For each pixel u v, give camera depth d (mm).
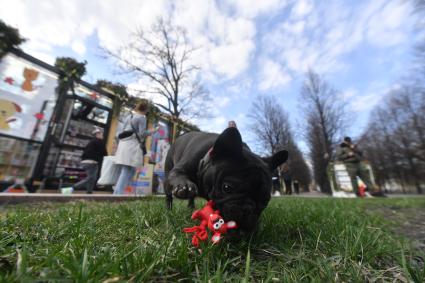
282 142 35281
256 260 1458
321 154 29969
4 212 2994
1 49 6750
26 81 7383
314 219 2635
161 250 1269
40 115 7621
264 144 34844
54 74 8008
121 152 5215
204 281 1009
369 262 1456
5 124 6953
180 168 2186
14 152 7086
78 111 8758
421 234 2461
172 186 1976
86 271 917
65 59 8273
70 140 8422
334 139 29047
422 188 43312
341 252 1545
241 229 1579
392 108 37188
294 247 1741
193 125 17359
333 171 12570
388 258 1606
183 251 1238
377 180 41562
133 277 965
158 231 1836
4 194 3965
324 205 4367
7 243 1359
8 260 1100
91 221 2053
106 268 964
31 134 7402
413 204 5613
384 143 41031
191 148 2391
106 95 9617
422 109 30562
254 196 1655
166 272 1105
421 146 32500
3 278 832
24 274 865
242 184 1606
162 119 12688
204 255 1268
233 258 1376
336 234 1895
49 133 7699
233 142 1699
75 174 8383
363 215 3297
